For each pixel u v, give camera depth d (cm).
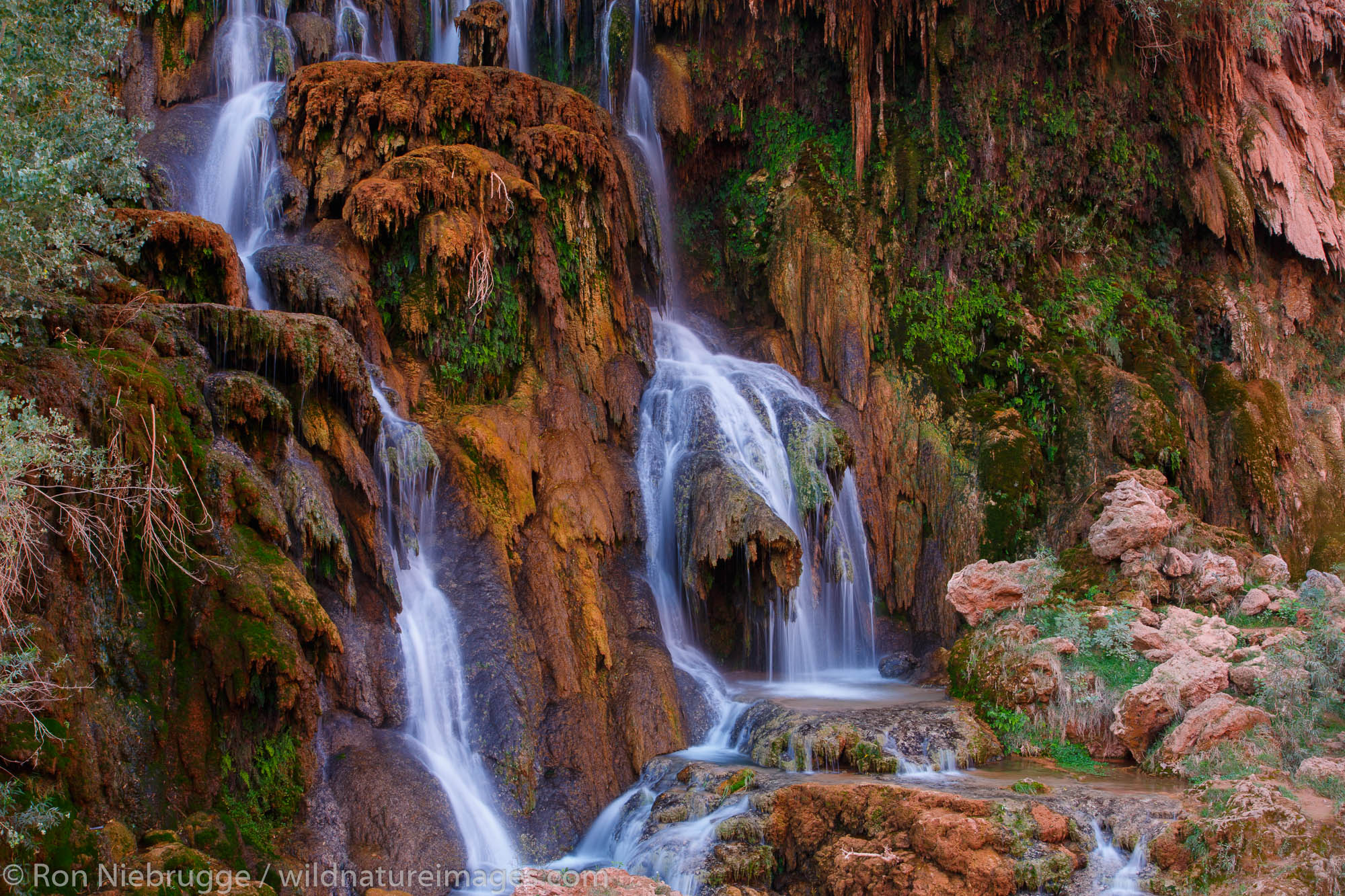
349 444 1063
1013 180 1847
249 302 1170
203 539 869
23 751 715
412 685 1070
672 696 1228
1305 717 1077
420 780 1007
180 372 919
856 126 1753
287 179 1363
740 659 1445
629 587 1329
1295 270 2141
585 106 1498
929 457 1667
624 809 1100
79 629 784
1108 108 1903
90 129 902
